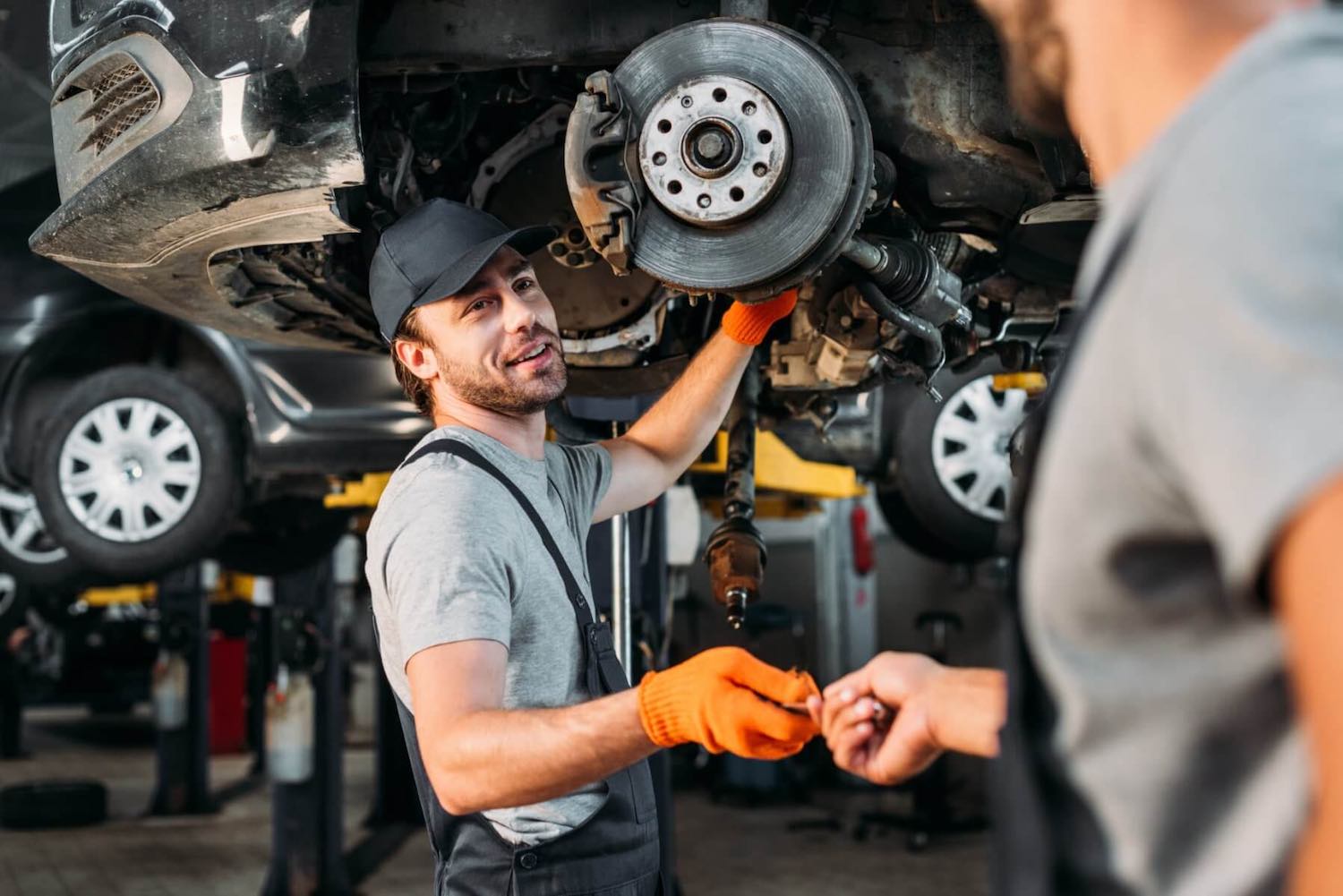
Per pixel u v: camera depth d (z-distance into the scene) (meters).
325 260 2.25
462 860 1.60
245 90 1.92
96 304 5.17
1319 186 0.49
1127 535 0.56
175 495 4.89
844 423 4.53
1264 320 0.48
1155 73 0.59
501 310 1.68
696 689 1.07
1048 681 0.61
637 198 1.75
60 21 2.18
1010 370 2.69
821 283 2.13
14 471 5.34
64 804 7.84
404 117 2.12
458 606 1.37
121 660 13.82
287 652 5.78
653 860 1.66
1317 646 0.46
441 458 1.54
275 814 5.82
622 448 1.91
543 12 1.94
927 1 1.96
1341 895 0.45
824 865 6.37
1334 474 0.45
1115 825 0.59
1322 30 0.54
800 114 1.71
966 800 7.79
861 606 8.78
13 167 7.56
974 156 1.99
